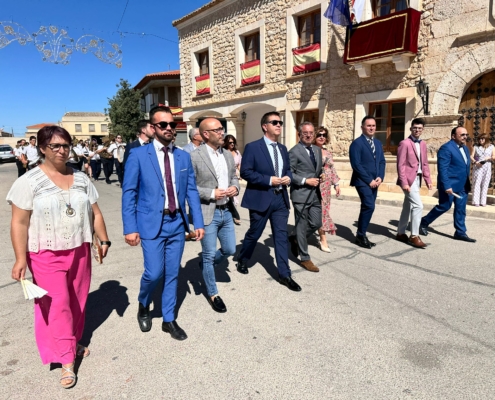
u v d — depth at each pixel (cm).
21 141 1402
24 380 237
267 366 247
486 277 400
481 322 302
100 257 265
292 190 432
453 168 533
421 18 940
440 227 632
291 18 1269
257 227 392
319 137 491
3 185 1461
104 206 898
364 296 358
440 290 368
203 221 310
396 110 1038
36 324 238
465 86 880
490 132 855
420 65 954
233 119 1639
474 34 840
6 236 611
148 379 236
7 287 395
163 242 283
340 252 502
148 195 276
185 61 1856
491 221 675
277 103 1372
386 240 557
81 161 1298
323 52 1174
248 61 1513
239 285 392
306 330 294
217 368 246
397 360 251
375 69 1050
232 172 360
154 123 275
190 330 298
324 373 238
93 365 253
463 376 232
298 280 404
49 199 225
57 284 230
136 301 358
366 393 218
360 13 1020
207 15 1652
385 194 984
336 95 1159
